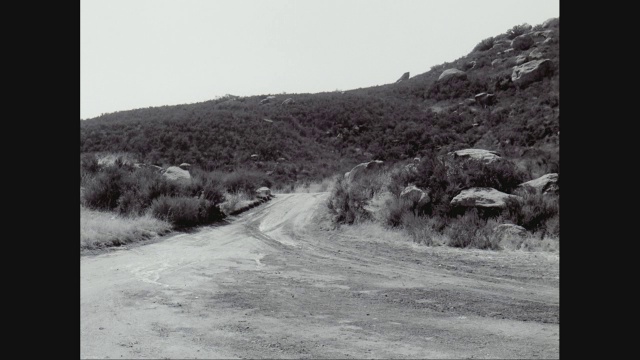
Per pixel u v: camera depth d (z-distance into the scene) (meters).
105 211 16.61
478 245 12.18
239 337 5.66
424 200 15.59
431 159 17.47
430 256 11.59
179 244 13.59
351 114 60.09
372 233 15.34
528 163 19.98
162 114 64.50
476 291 8.02
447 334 5.77
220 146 49.62
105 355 4.98
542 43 53.41
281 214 20.95
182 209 17.22
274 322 6.29
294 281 9.04
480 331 5.87
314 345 5.39
